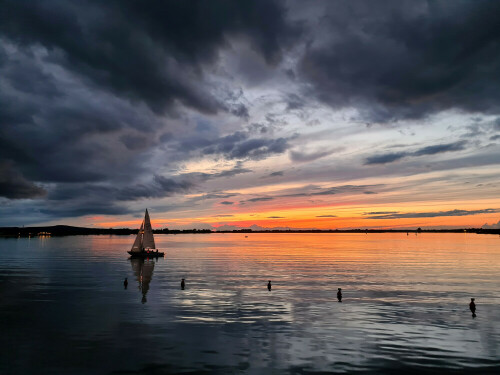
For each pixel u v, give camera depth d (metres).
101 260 109.56
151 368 24.72
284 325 35.09
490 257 118.19
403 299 47.59
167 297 48.62
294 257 122.62
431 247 191.75
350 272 77.31
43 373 23.89
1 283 61.16
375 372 24.30
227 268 86.19
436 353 27.80
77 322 35.75
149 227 120.25
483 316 38.75
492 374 24.09
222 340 30.50
